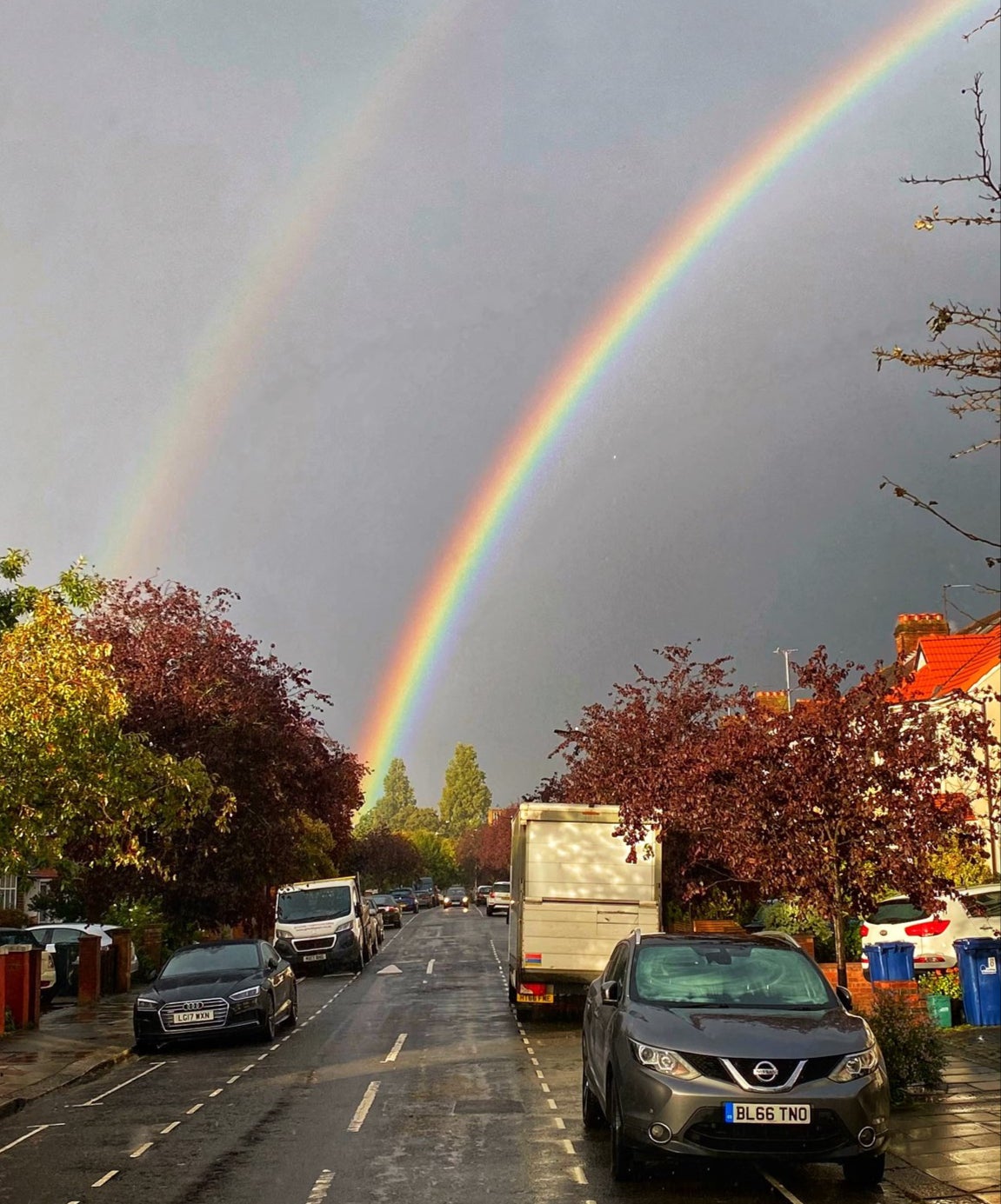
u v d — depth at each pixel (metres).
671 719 27.52
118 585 29.61
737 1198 8.58
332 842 50.81
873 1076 8.77
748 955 10.47
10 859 16.62
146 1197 8.74
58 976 26.70
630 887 20.30
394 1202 8.44
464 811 172.62
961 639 40.16
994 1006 17.16
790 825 13.66
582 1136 10.76
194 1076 15.18
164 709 27.67
